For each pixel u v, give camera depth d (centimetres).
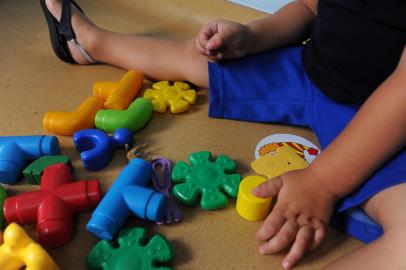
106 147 73
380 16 69
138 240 60
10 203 62
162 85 90
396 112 57
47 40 107
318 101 79
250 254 62
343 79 74
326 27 77
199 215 67
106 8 125
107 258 58
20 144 71
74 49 96
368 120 58
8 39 107
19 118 83
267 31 86
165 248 59
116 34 95
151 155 76
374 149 58
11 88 91
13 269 55
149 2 125
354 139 59
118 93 83
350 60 73
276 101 82
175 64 90
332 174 60
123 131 76
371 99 60
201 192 68
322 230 61
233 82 83
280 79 83
